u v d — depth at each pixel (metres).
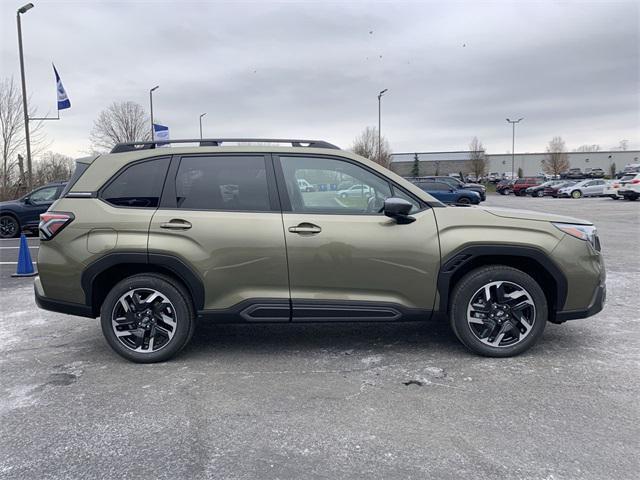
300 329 5.25
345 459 2.85
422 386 3.78
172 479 2.69
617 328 5.13
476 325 4.29
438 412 3.37
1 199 24.72
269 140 4.39
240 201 4.26
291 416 3.35
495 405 3.46
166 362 4.34
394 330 5.17
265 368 4.18
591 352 4.44
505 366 4.13
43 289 4.33
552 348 4.54
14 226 14.77
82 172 4.41
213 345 4.78
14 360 4.48
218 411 3.43
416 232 4.16
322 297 4.19
